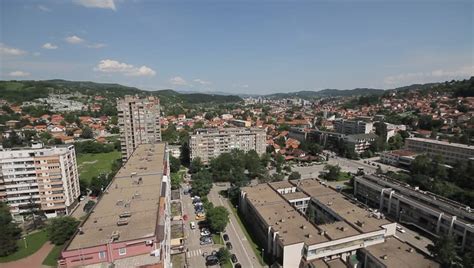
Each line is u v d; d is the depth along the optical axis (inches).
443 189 5083.7
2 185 4768.7
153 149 5570.9
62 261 2010.3
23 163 4778.5
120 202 2901.1
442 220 3905.0
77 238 2181.3
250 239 4057.6
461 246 3585.1
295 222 3663.9
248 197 4598.9
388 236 3484.3
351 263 3120.1
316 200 4443.9
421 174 5792.3
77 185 5585.6
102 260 2073.1
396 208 4675.2
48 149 5009.8
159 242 2167.8
